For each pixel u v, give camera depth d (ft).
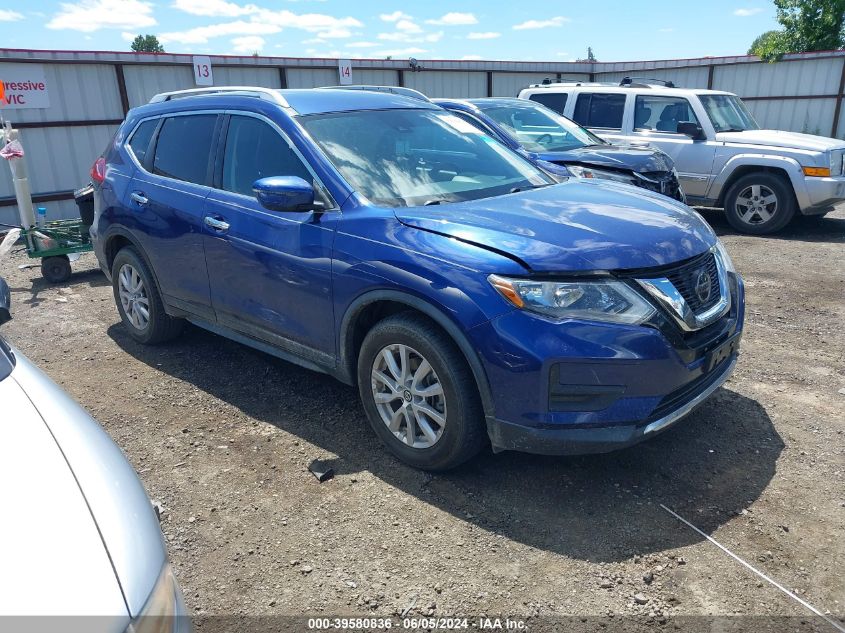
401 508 10.34
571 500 10.43
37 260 28.48
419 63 51.39
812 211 29.91
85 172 38.75
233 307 13.84
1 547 4.95
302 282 12.02
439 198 12.09
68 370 16.10
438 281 10.05
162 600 5.24
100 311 20.88
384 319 11.10
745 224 31.42
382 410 11.51
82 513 5.42
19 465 5.73
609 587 8.63
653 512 10.10
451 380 10.23
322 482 11.08
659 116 33.22
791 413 13.12
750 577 8.74
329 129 12.92
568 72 60.13
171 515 10.31
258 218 12.80
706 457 11.57
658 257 10.05
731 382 14.58
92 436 6.50
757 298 20.79
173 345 17.51
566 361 9.37
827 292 21.26
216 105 14.53
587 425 9.61
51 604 4.65
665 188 25.61
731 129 32.71
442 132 14.30
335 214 11.68
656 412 9.89
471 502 10.44
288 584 8.83
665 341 9.67
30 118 36.40
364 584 8.80
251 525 10.04
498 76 56.44
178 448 12.30
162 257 15.34
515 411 9.75
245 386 14.88
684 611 8.21
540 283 9.52
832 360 15.71
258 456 11.96
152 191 15.38
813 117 57.00
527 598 8.49
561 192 12.81
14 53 35.19
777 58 56.59
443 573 8.95
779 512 10.03
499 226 10.46
